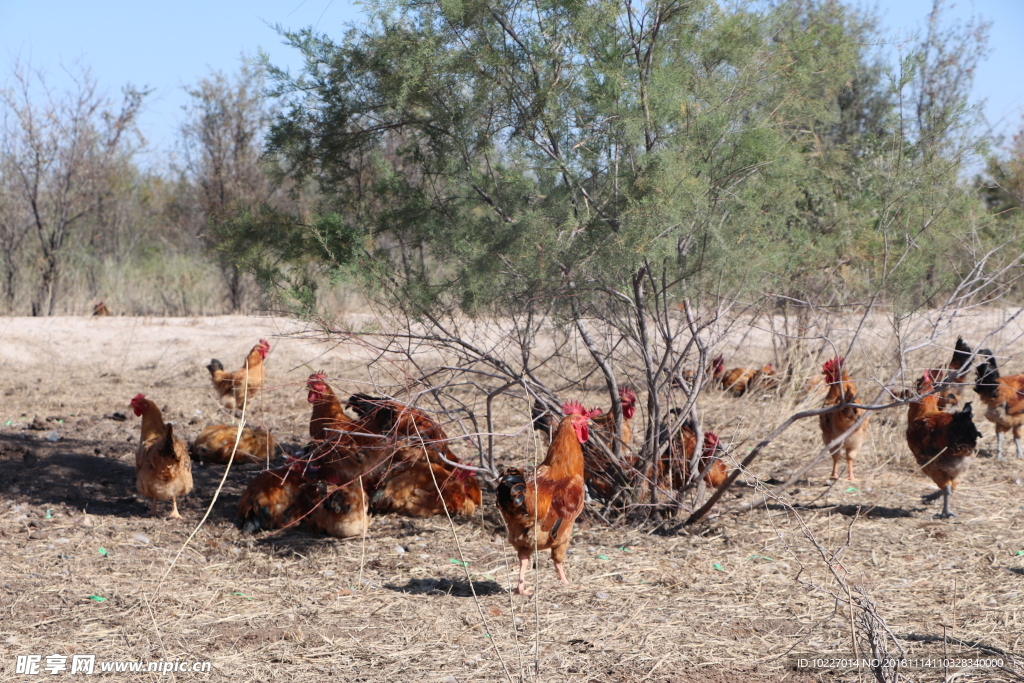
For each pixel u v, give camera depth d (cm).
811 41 606
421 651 442
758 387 1055
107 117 2036
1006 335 1230
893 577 554
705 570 574
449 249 593
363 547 590
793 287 701
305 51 648
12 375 1284
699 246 579
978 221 692
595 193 587
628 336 689
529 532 511
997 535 641
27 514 673
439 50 587
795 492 755
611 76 546
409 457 707
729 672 420
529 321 607
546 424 672
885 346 965
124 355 1391
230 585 540
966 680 405
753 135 550
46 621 472
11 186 1930
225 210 679
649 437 669
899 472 824
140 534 635
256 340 1459
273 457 861
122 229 2423
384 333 609
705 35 590
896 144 681
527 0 575
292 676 412
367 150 670
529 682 403
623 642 457
